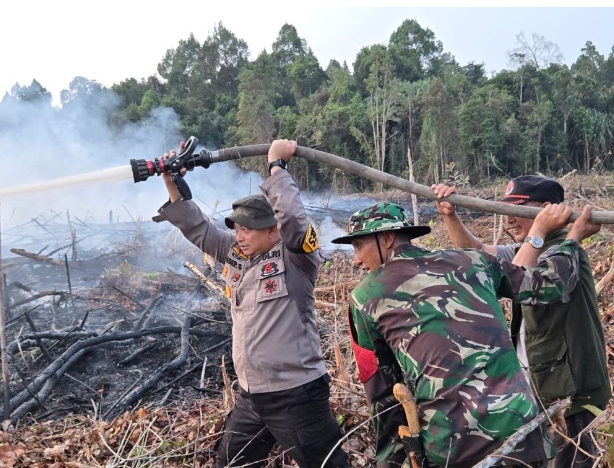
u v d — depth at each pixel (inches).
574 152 1707.7
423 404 75.1
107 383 187.9
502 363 74.0
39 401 169.6
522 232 101.7
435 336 74.6
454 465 73.3
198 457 132.0
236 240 108.1
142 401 177.6
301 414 103.0
